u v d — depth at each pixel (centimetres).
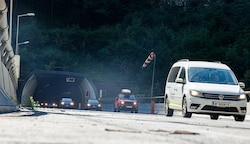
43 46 17300
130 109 9169
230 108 3538
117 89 15600
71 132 1105
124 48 16662
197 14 19612
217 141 1056
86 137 961
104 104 12812
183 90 3738
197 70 3838
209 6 19562
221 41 17075
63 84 15250
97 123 1722
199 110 3534
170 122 2323
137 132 1207
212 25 18075
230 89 3606
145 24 19625
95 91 13075
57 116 2373
